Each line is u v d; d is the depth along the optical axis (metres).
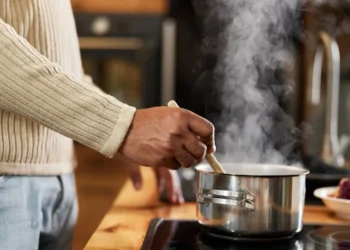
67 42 1.21
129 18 3.11
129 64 3.13
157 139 0.92
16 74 0.95
